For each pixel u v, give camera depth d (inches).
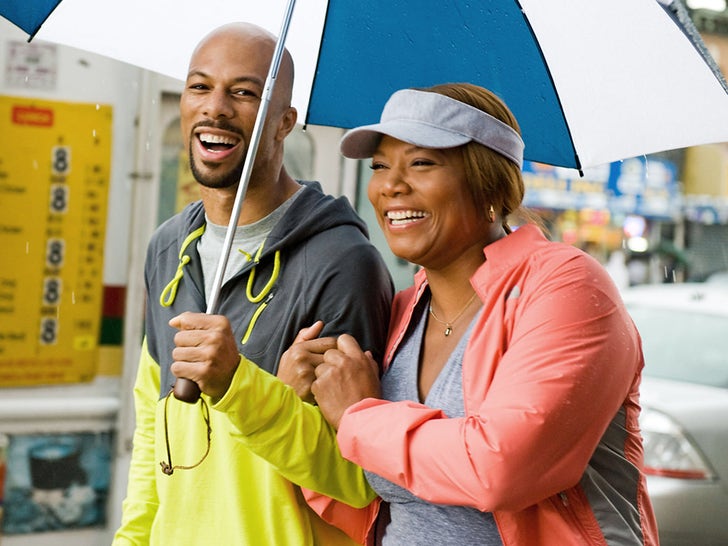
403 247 95.3
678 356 245.3
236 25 107.3
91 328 207.0
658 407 219.0
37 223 203.0
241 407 93.3
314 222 106.9
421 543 92.5
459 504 86.1
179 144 212.5
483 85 110.0
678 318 258.7
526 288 90.2
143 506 114.7
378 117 116.5
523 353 86.0
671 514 209.6
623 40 102.9
